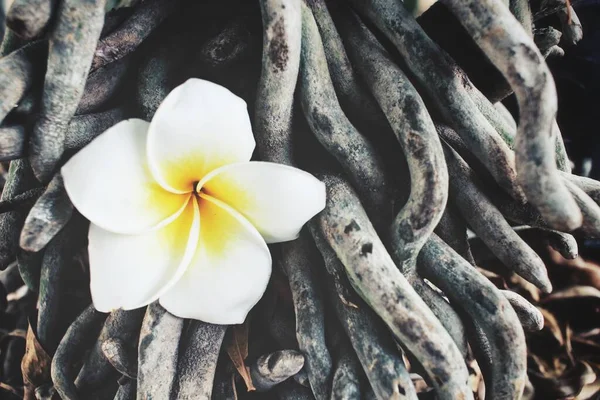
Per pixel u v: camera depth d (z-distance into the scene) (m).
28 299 0.30
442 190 0.19
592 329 0.32
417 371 0.21
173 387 0.21
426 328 0.18
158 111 0.18
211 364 0.22
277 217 0.20
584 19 0.35
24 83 0.19
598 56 0.35
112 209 0.18
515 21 0.18
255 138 0.22
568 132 0.36
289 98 0.21
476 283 0.20
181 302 0.20
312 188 0.19
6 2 0.31
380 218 0.21
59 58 0.19
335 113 0.21
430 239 0.21
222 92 0.19
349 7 0.23
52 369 0.24
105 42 0.21
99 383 0.25
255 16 0.22
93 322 0.25
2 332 0.30
